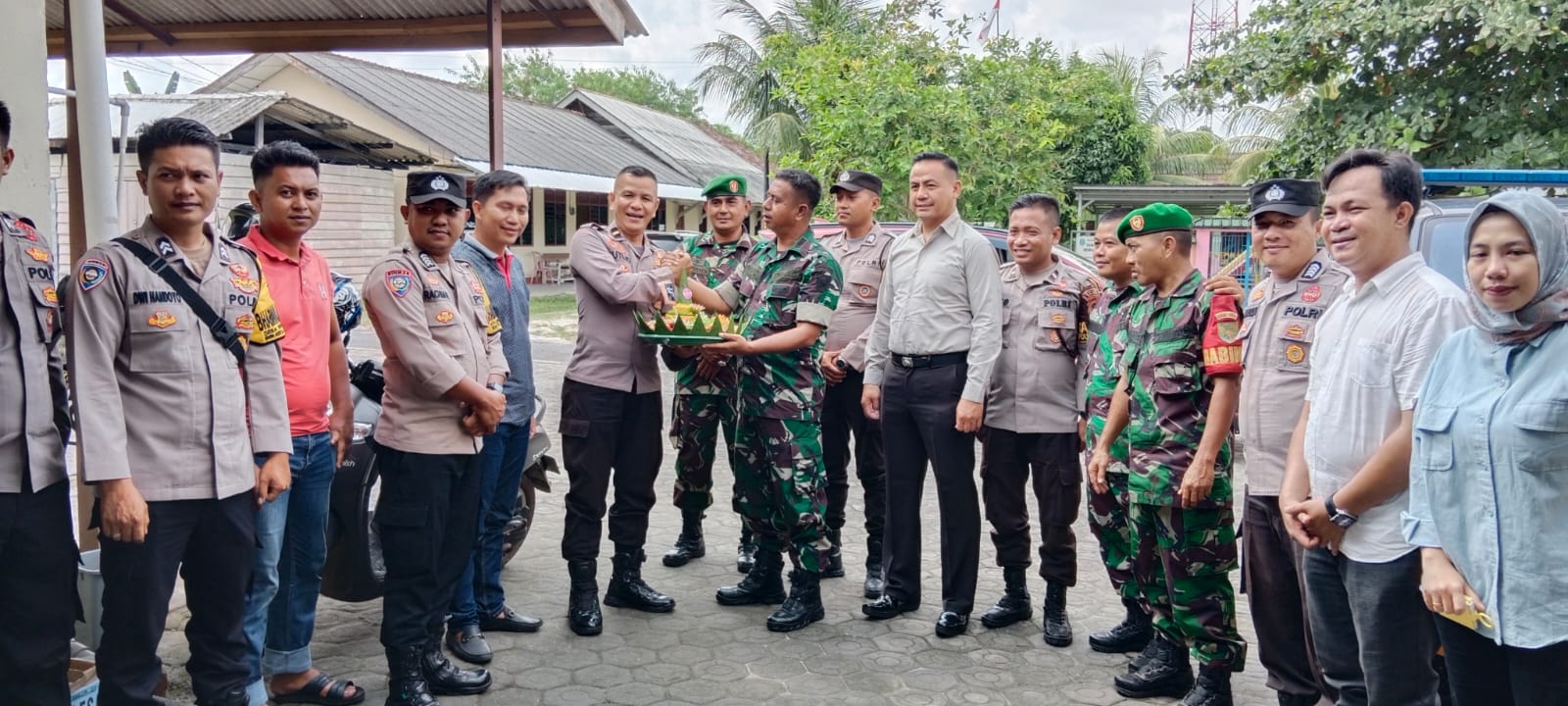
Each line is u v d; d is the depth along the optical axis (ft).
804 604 13.24
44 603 7.92
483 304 11.32
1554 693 6.60
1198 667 12.25
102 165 13.19
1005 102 36.76
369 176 49.32
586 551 12.83
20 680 7.95
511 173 12.27
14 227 7.79
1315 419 8.29
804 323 12.78
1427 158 23.58
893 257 13.47
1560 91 22.21
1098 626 13.47
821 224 23.86
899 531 13.48
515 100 77.05
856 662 12.14
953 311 12.64
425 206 10.50
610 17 18.57
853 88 33.58
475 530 11.05
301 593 10.61
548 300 63.00
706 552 16.53
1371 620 7.84
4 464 7.58
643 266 13.21
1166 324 10.71
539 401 15.33
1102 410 12.02
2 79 10.52
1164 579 11.17
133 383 8.23
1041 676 11.83
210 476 8.46
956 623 12.93
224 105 41.73
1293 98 28.30
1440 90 22.88
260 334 9.05
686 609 13.87
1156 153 65.67
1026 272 13.24
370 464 12.05
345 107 56.34
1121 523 12.32
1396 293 7.93
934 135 32.73
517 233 12.32
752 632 13.03
